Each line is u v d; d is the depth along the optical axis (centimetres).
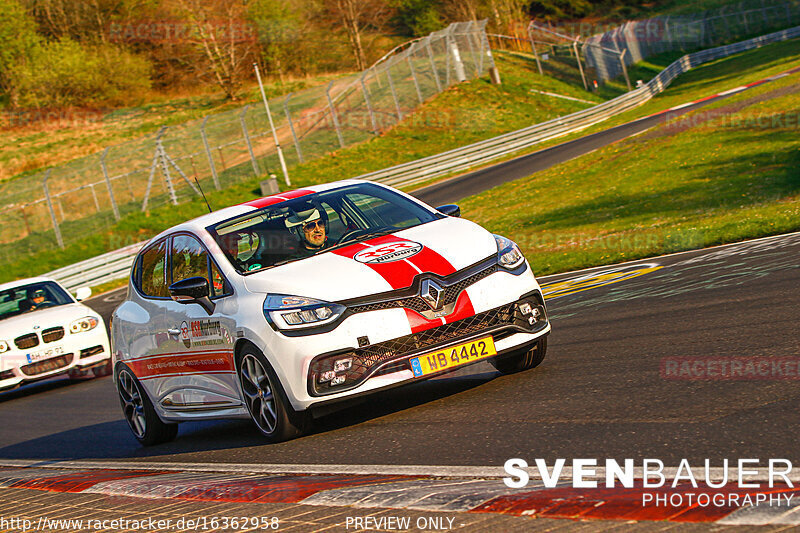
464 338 1439
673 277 2720
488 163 11269
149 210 10350
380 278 1430
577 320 2300
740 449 964
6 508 1227
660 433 1084
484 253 1517
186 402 1734
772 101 8350
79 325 3466
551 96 15162
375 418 1530
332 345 1377
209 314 1583
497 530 751
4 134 15600
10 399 3397
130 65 17862
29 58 17275
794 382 1223
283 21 18625
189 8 17762
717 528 688
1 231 10119
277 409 1448
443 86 14638
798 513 699
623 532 704
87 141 14825
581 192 6212
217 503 1020
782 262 2509
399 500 890
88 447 2045
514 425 1270
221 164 11744
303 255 1583
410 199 1792
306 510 916
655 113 12394
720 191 4912
